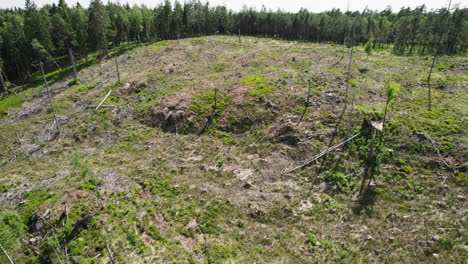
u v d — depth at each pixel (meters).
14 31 66.50
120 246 18.73
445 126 26.66
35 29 66.56
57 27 65.94
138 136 35.41
